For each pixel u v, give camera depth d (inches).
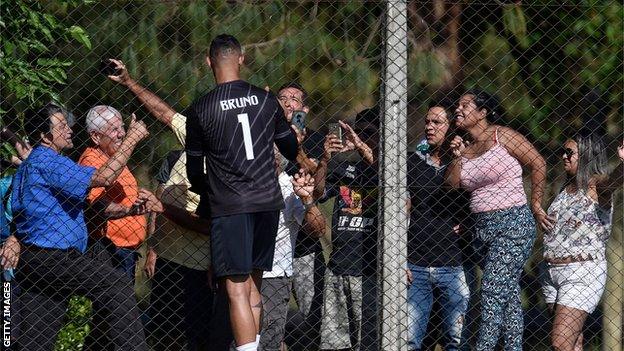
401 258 885.2
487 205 943.0
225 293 838.5
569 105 1166.3
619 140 1108.5
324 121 1170.6
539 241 1088.8
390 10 882.8
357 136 934.4
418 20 1198.3
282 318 923.4
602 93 1157.7
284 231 926.4
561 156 1012.5
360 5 1189.7
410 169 958.4
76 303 992.2
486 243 945.5
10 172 949.8
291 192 928.3
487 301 940.0
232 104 810.8
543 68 1182.9
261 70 1162.6
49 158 880.3
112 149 930.1
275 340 919.7
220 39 832.3
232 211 804.6
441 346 972.6
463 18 1210.0
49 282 891.4
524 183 1050.7
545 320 1070.4
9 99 942.4
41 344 894.4
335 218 963.3
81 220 893.2
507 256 940.0
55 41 983.6
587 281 952.9
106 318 922.7
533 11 1193.4
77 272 895.7
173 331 952.9
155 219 948.6
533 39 1194.0
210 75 1126.4
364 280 946.7
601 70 1162.0
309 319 975.6
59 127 901.2
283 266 924.6
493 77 1195.3
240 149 807.7
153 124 1069.1
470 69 1205.7
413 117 1159.0
